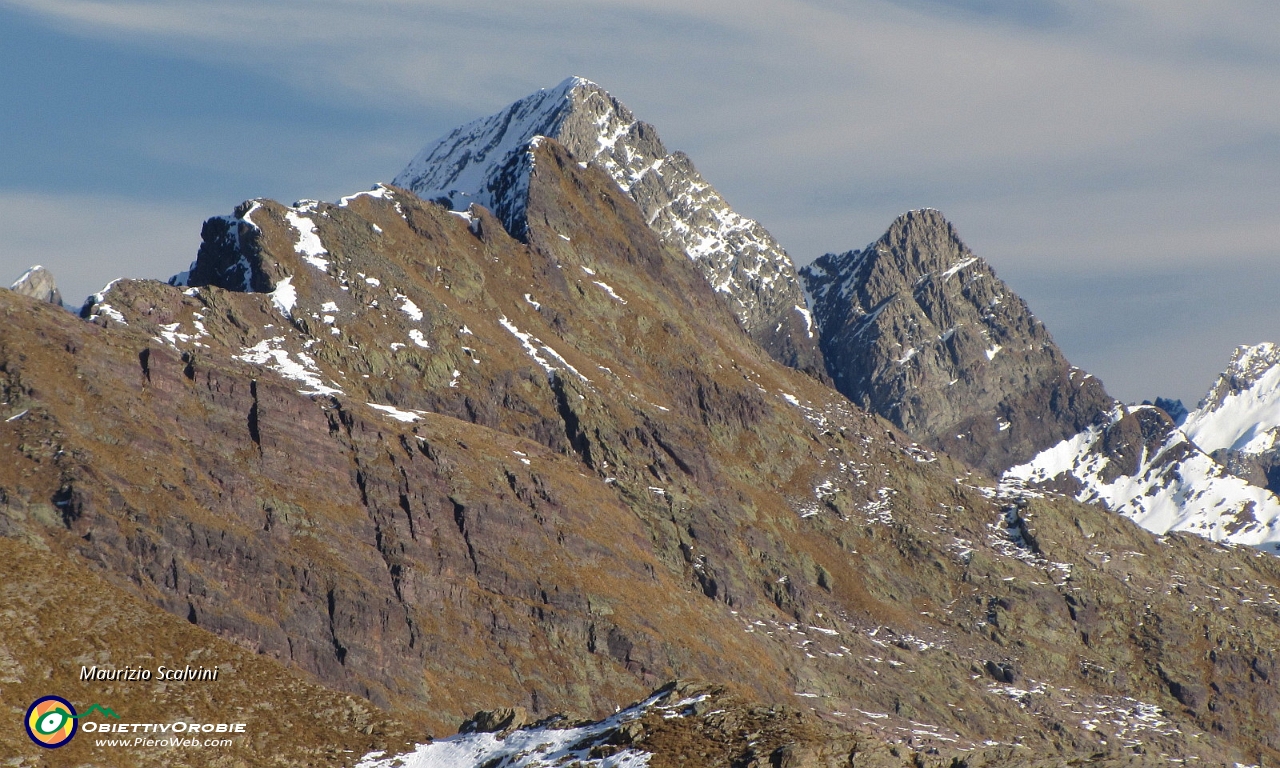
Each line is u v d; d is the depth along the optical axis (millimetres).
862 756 162500
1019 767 165125
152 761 173250
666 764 163625
